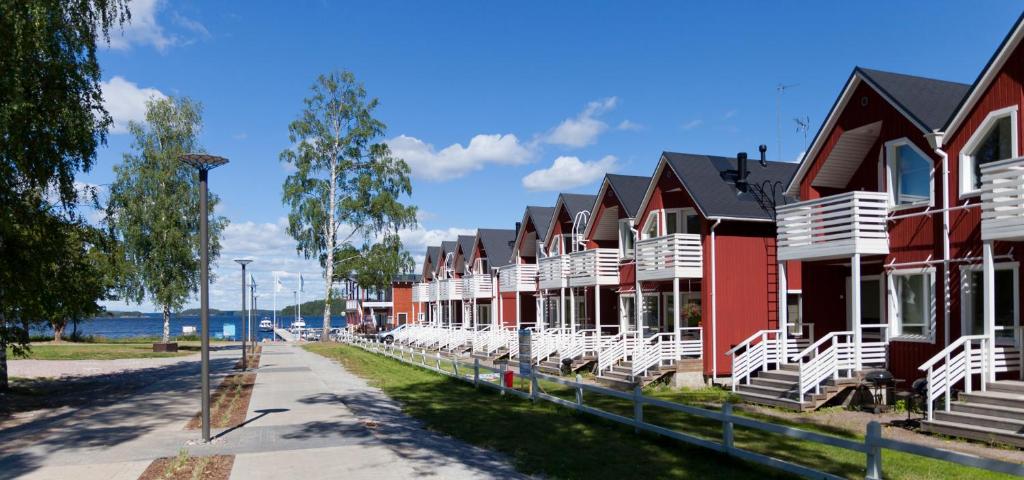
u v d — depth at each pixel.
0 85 14.95
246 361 30.38
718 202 21.86
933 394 12.45
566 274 29.28
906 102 15.78
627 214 25.88
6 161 15.84
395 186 46.53
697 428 12.98
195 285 46.72
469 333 37.84
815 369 15.55
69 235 18.17
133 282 43.31
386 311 74.31
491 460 10.22
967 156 14.16
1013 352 12.92
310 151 44.81
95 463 10.34
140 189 43.88
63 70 16.75
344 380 23.02
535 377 16.38
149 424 13.95
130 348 46.06
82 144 17.45
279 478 9.30
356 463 10.12
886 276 16.55
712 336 21.38
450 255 50.62
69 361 34.12
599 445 11.03
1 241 16.19
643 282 25.38
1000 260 13.44
